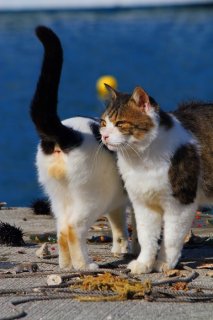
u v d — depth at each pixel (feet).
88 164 31.96
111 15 302.86
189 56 204.64
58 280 30.07
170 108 126.82
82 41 241.76
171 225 32.19
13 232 38.52
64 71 182.50
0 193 77.97
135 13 305.12
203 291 29.37
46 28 31.07
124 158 31.60
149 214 32.48
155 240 32.63
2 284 30.60
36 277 31.65
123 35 255.29
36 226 43.21
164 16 297.12
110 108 31.81
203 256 35.70
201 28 261.65
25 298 28.40
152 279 31.19
